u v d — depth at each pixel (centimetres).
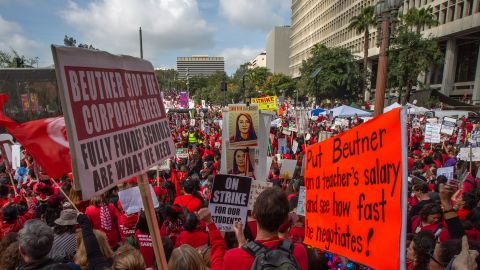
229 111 693
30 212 607
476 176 920
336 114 2436
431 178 867
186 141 2034
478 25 3906
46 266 247
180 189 919
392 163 238
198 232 466
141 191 270
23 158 1090
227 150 701
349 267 385
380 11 1160
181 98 3612
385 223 241
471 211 475
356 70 4928
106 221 553
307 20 10500
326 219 313
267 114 721
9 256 334
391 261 231
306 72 5506
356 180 276
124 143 254
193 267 296
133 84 278
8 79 1295
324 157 322
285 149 1415
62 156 288
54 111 1322
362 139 270
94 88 230
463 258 206
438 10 4728
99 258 296
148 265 445
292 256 216
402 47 3947
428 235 339
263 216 238
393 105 2175
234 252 237
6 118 279
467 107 3341
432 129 1388
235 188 452
